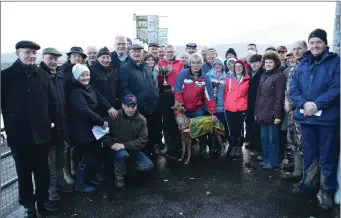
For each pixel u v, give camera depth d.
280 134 4.97
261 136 4.80
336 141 3.38
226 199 3.75
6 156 4.00
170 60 5.84
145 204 3.65
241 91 5.16
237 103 5.17
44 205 3.43
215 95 5.28
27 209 3.32
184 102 5.24
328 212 3.37
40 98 3.16
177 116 4.99
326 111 3.30
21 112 3.03
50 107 3.42
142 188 4.11
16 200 3.83
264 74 4.64
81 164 4.00
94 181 4.25
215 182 4.27
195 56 5.04
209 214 3.38
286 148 5.24
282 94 4.39
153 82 4.96
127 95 4.24
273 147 4.70
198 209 3.50
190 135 4.96
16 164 3.21
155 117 5.41
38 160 3.30
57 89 3.79
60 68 4.06
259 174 4.53
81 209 3.54
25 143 3.08
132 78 4.60
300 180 4.26
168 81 5.69
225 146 5.82
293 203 3.60
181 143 5.59
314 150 3.59
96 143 4.03
